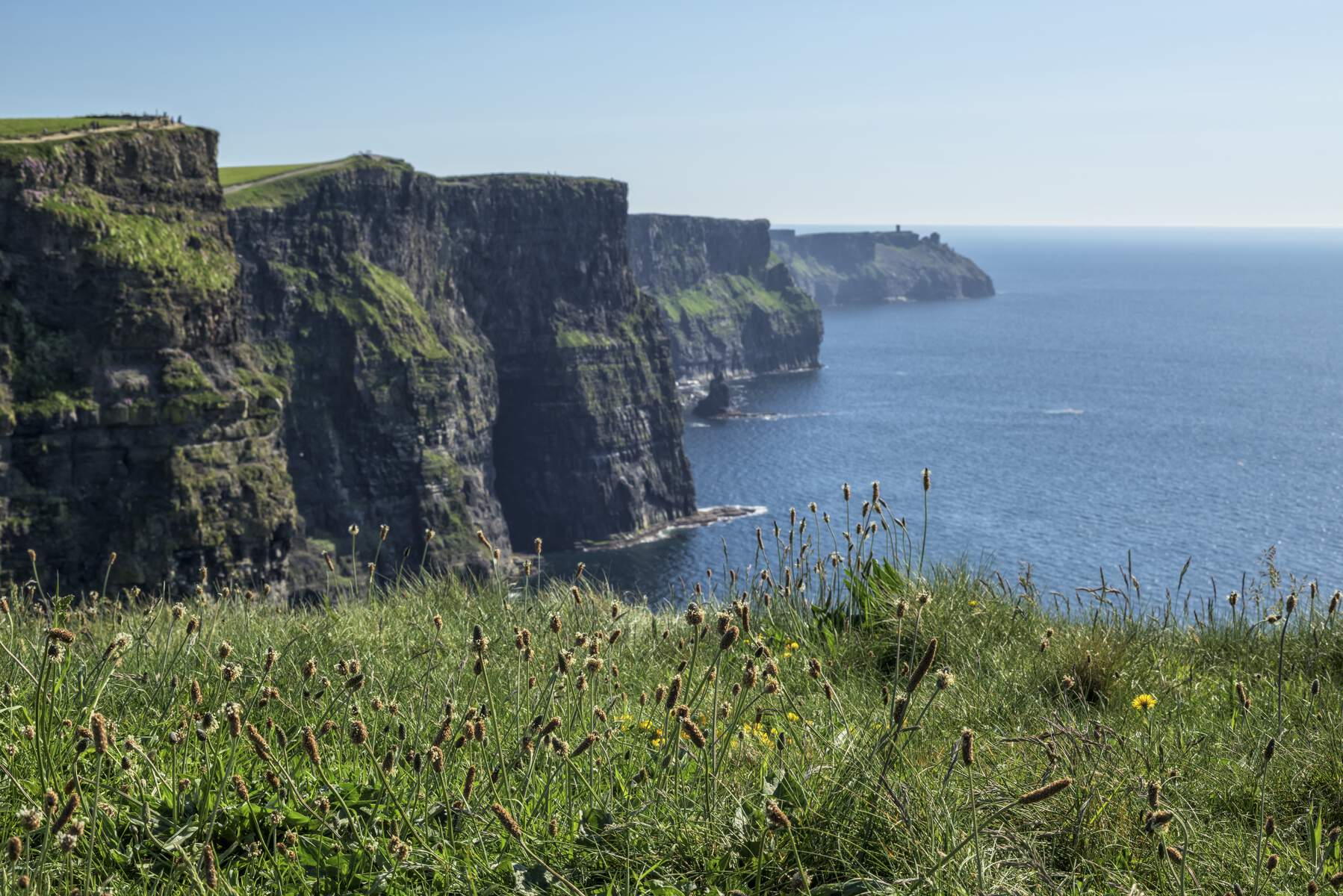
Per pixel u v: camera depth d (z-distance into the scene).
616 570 172.62
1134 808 6.12
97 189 89.75
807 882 5.02
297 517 96.06
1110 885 5.48
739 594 10.92
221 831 5.67
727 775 6.23
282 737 6.34
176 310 89.25
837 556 10.97
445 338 182.88
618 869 5.44
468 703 7.34
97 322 85.88
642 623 10.40
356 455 153.38
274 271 150.25
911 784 6.12
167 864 5.41
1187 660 10.06
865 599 10.61
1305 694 8.66
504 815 5.17
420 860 5.38
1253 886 5.35
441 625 8.98
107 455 85.75
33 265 84.31
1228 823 6.27
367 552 150.38
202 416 88.94
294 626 9.94
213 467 90.00
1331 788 6.64
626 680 8.56
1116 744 7.13
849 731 6.94
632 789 6.18
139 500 86.50
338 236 158.00
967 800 5.89
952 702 8.28
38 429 82.69
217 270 95.00
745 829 5.66
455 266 193.88
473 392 184.25
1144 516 175.88
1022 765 6.83
